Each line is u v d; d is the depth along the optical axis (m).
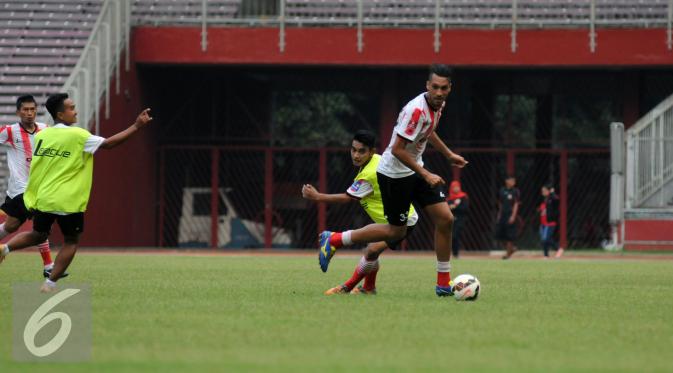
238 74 119.25
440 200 39.00
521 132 118.00
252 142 119.12
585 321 32.62
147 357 24.02
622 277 57.69
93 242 101.00
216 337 27.59
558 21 108.25
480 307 36.47
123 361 23.36
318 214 118.44
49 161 38.19
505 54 108.50
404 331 29.19
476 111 118.44
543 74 117.75
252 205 119.31
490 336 28.44
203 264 69.25
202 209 119.19
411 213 40.38
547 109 117.81
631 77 116.12
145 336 27.69
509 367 23.09
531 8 116.38
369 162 40.50
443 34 108.75
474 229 118.69
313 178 119.19
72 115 38.97
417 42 108.81
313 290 43.53
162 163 118.06
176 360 23.56
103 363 23.08
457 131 118.50
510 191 91.94
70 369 22.22
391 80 116.50
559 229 117.50
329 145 118.69
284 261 75.94
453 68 112.38
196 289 43.69
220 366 22.62
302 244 118.69
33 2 116.94
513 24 108.00
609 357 24.92
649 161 106.25
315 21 108.94
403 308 35.47
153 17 113.94
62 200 38.03
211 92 119.38
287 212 118.94
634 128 106.25
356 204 118.56
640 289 47.47
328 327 29.86
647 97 117.50
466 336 28.34
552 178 118.50
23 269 57.84
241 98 119.44
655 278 56.88
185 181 119.31
